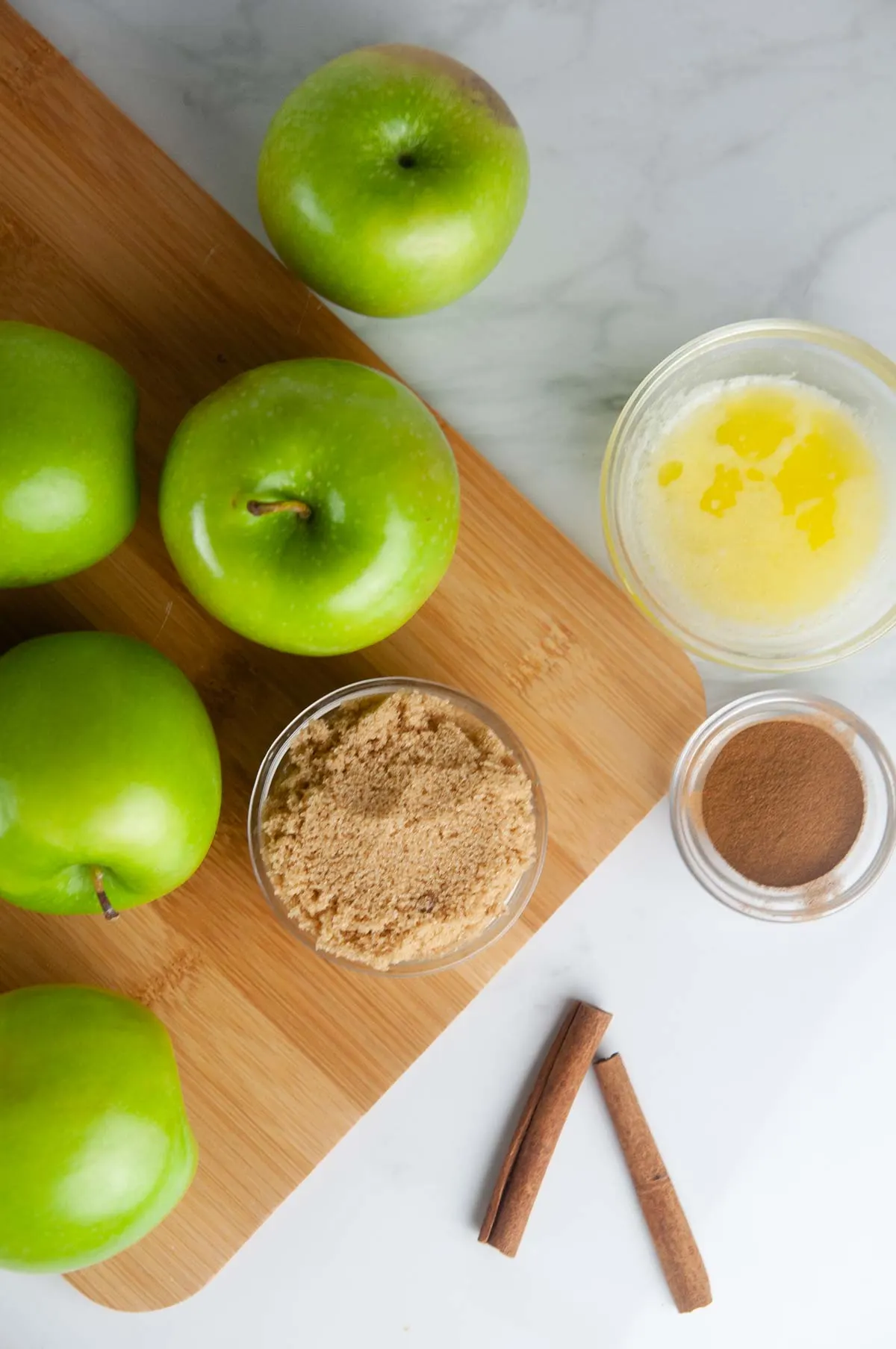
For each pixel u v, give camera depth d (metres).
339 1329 0.63
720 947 0.63
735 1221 0.64
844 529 0.60
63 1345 0.62
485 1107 0.63
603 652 0.60
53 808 0.53
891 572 0.61
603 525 0.59
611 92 0.60
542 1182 0.63
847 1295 0.64
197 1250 0.60
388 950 0.58
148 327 0.59
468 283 0.56
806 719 0.61
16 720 0.53
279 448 0.53
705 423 0.60
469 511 0.60
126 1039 0.56
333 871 0.58
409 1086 0.63
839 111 0.61
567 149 0.60
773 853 0.61
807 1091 0.63
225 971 0.60
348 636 0.55
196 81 0.60
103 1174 0.54
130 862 0.54
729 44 0.60
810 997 0.63
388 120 0.53
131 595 0.60
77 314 0.59
